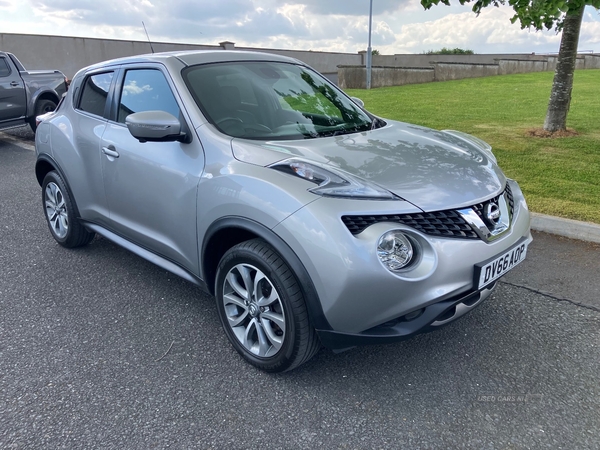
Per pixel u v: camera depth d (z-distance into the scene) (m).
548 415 2.39
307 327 2.45
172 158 3.03
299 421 2.38
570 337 3.02
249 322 2.77
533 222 4.65
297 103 3.50
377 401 2.51
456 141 3.35
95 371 2.78
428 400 2.51
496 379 2.66
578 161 6.35
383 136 3.22
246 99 3.28
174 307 3.48
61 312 3.43
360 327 2.34
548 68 27.69
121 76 3.68
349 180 2.43
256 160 2.65
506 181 3.03
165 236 3.22
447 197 2.44
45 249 4.56
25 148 9.55
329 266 2.25
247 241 2.61
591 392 2.54
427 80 20.70
